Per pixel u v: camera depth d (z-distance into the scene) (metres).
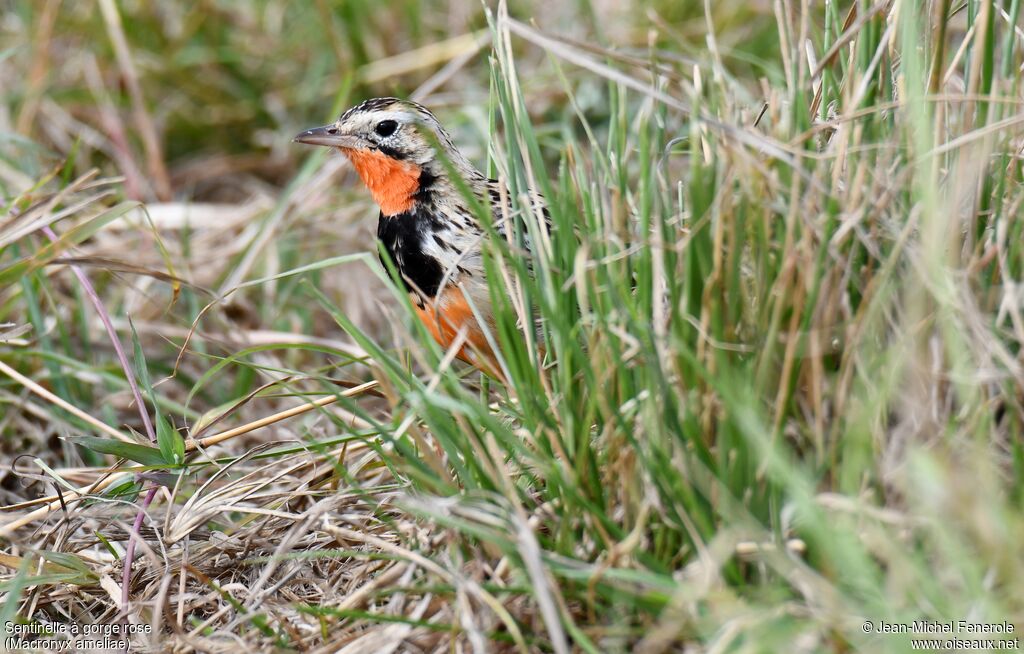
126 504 7.82
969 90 6.78
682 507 6.13
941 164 6.78
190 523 7.45
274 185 13.60
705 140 6.88
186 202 12.06
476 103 12.59
